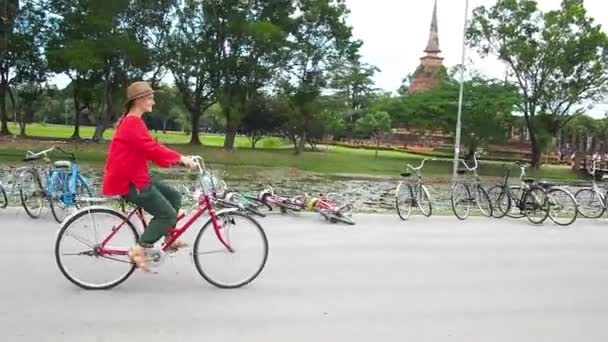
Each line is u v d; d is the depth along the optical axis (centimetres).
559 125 4444
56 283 531
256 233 554
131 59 3444
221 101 3800
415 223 990
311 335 437
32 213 854
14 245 670
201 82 3994
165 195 527
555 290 589
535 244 838
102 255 518
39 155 931
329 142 5784
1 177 1136
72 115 7369
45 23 3853
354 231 869
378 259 689
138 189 496
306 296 530
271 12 3800
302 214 998
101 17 3209
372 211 1211
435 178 3269
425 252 743
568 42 3966
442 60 6644
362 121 4888
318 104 4047
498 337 451
